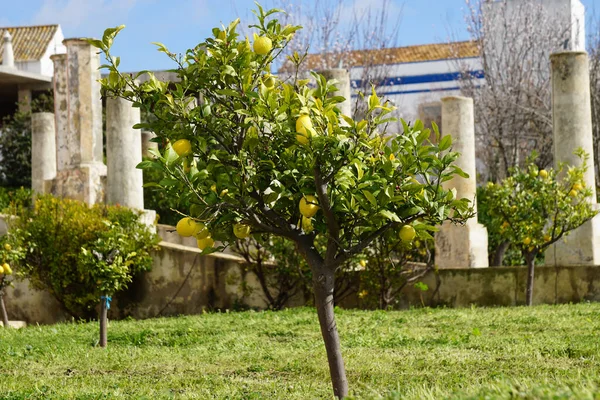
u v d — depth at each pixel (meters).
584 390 4.58
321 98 6.18
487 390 5.17
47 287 17.39
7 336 12.79
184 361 9.59
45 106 33.12
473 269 16.64
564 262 16.77
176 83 6.34
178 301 17.44
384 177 6.00
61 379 8.48
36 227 17.23
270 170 6.14
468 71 31.44
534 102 27.64
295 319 13.53
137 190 19.33
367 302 16.95
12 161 30.89
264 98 6.03
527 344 9.77
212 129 6.23
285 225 6.38
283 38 6.56
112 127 19.19
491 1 30.61
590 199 16.86
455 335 10.91
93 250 11.61
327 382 7.85
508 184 15.77
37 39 39.50
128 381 8.23
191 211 6.15
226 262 17.31
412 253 16.98
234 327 12.84
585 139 16.83
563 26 31.55
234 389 7.47
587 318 12.33
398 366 8.55
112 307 17.62
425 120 35.56
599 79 27.41
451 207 6.29
